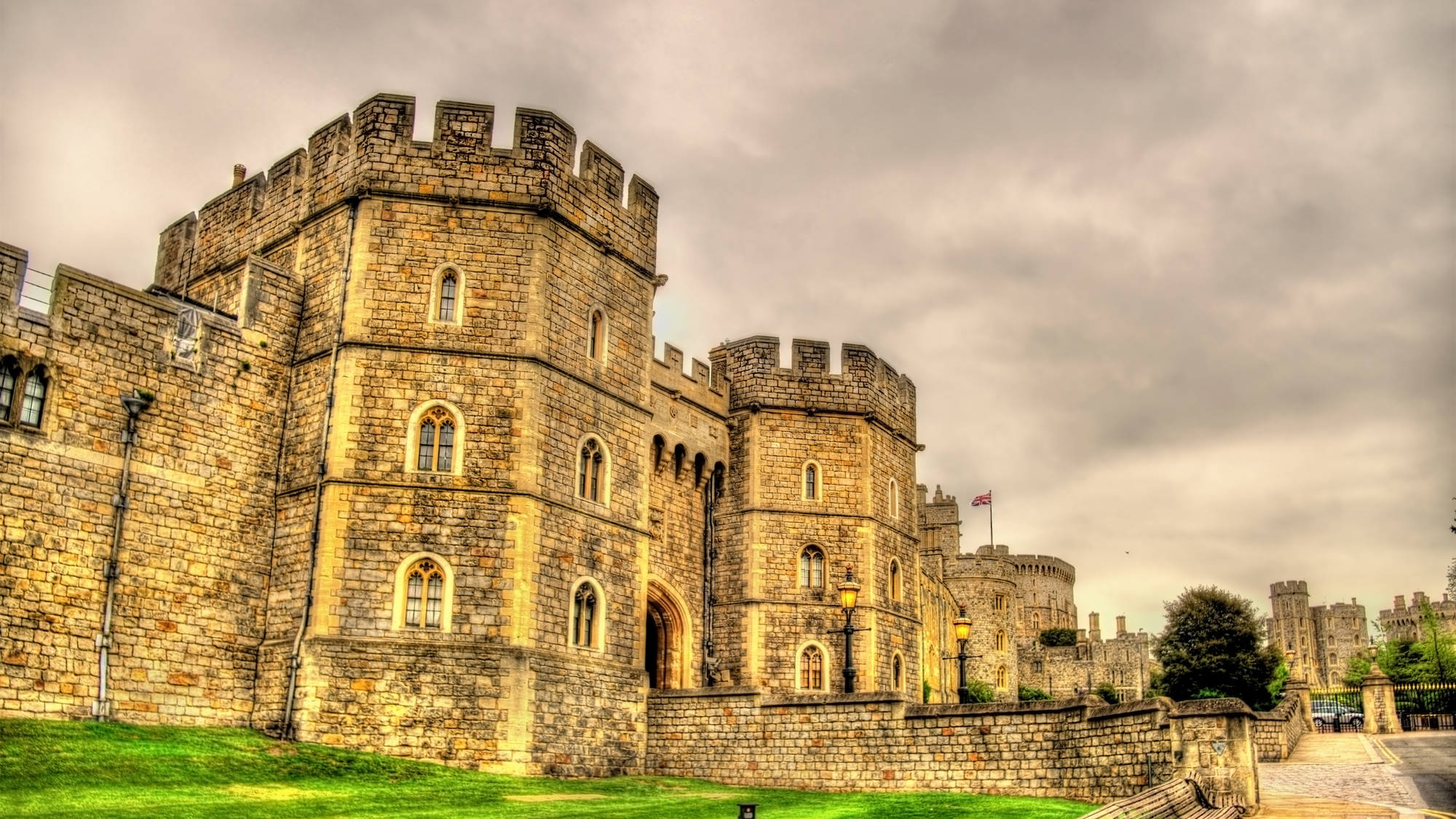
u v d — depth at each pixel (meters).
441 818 21.28
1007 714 27.11
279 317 31.25
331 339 30.47
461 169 31.41
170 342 28.78
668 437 40.38
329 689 27.69
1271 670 61.25
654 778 30.41
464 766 27.66
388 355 30.00
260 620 29.41
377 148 31.27
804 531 42.28
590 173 33.53
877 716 29.02
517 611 28.86
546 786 26.88
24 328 26.08
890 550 44.31
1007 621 88.62
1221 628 61.47
